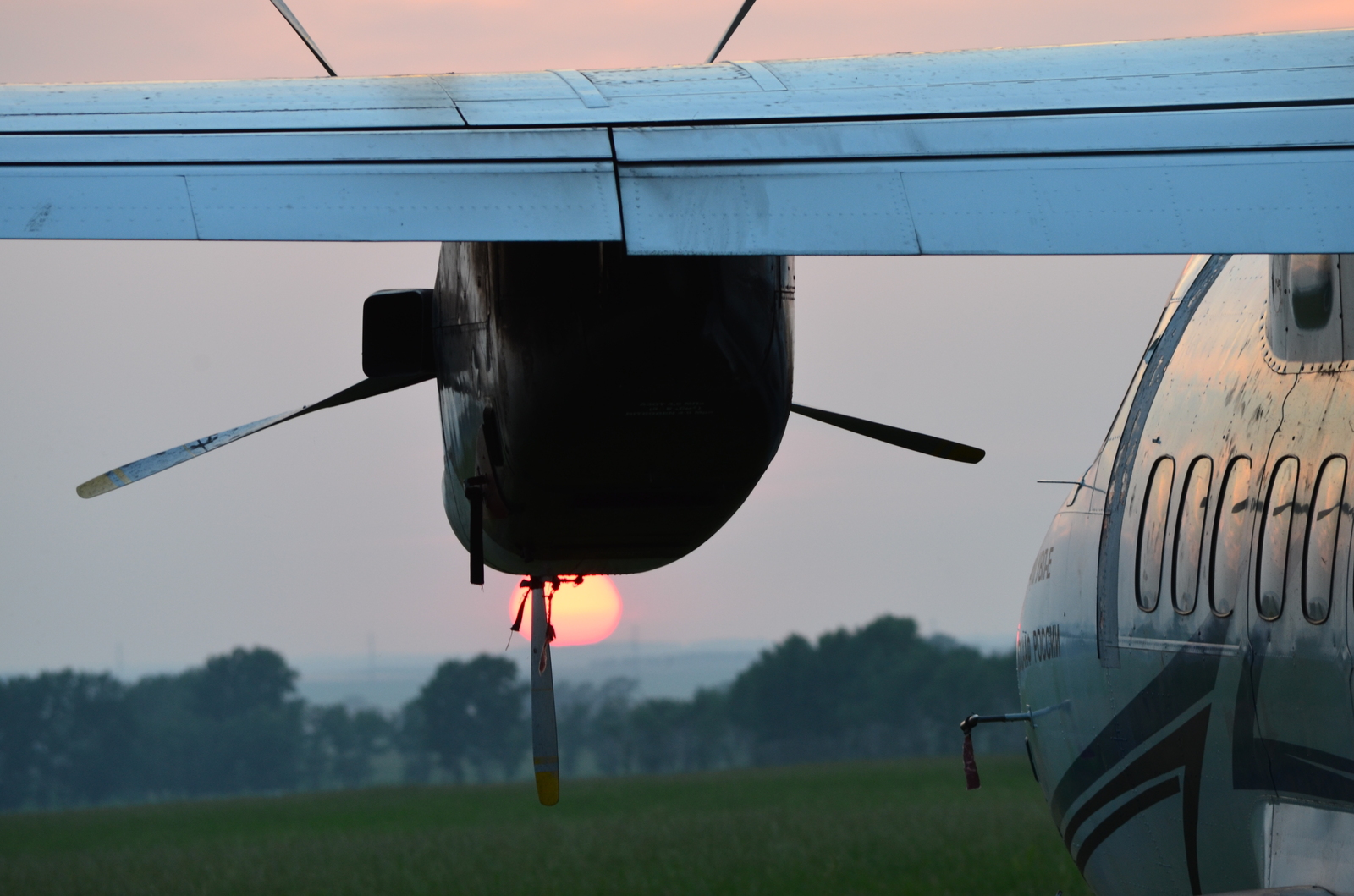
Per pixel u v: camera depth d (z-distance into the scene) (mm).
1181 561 17500
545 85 10805
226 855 126188
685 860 97750
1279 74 10516
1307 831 15125
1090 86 10555
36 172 9148
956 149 9820
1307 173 9430
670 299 14805
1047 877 79000
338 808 192750
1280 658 15391
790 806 153000
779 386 15656
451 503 20938
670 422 15555
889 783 189750
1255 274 18016
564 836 125938
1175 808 17828
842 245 9133
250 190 9203
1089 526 20062
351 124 9961
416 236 9047
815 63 11352
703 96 10609
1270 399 16219
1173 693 17578
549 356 15320
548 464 16000
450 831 141375
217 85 10594
